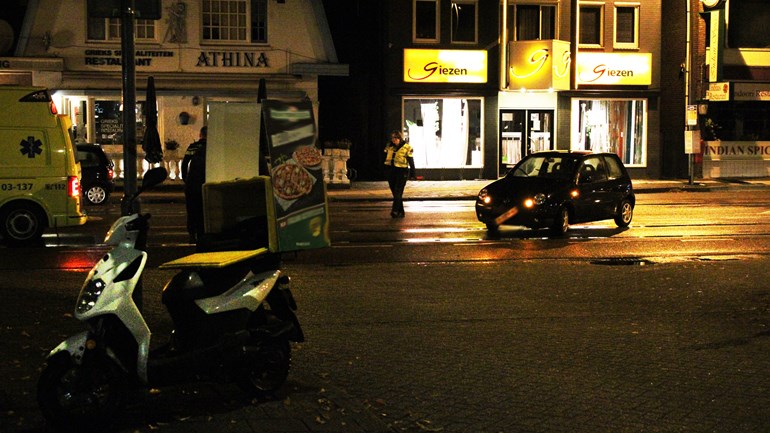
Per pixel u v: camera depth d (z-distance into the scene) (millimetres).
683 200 26469
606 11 34906
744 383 7125
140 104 31234
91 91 30875
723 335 8859
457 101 34250
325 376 7246
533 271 12828
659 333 8930
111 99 31141
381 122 34812
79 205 16094
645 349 8258
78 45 30953
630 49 35281
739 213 22109
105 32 31125
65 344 5844
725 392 6879
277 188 6785
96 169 24469
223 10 31719
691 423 6141
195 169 13375
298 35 32031
